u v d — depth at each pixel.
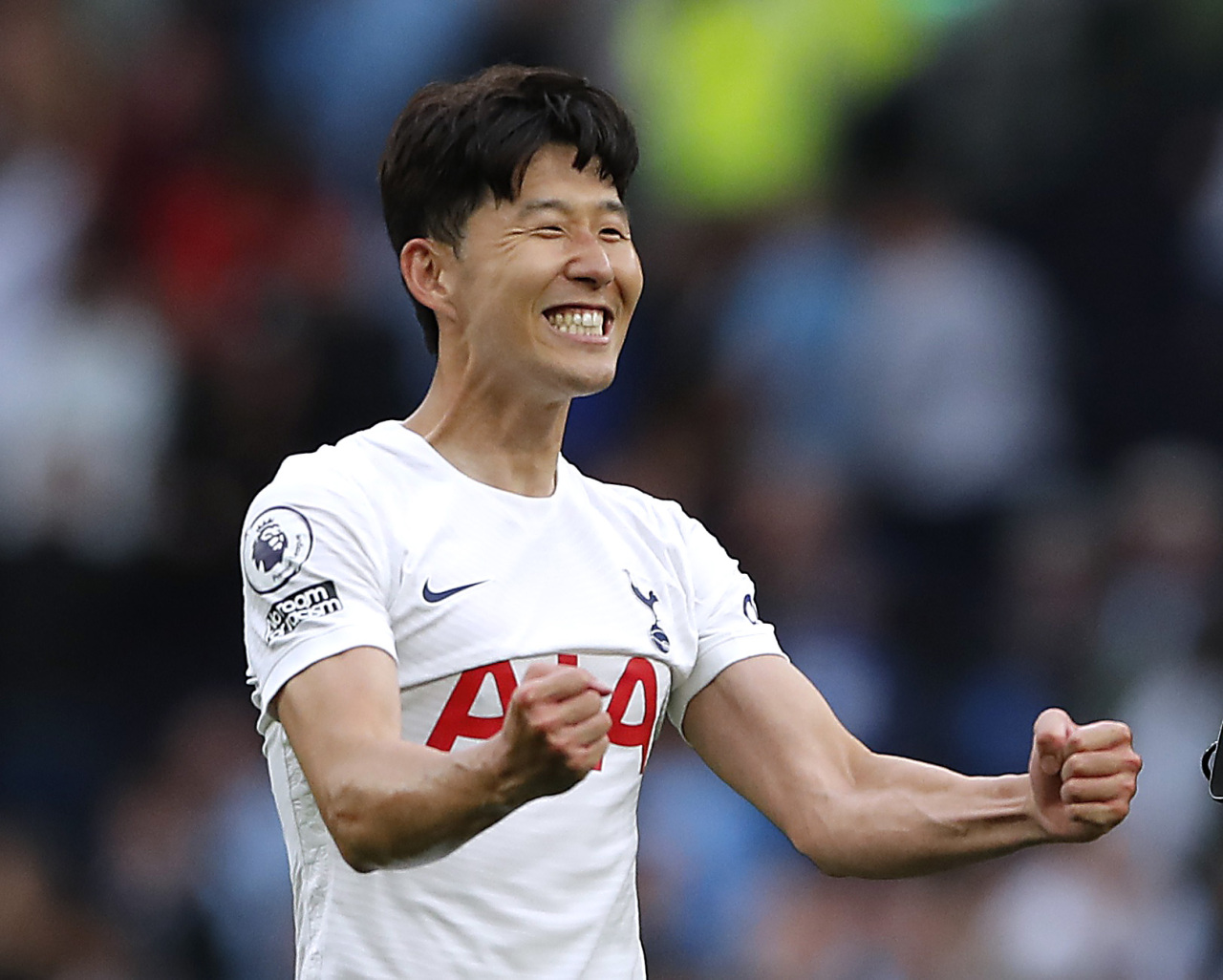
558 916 12.20
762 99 38.00
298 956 12.52
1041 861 29.69
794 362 35.69
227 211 36.47
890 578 33.84
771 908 29.47
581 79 12.86
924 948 29.28
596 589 12.72
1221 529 34.22
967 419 35.12
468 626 12.25
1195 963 29.03
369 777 10.77
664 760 30.27
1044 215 37.34
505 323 12.56
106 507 33.44
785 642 32.69
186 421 33.94
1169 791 30.84
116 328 34.91
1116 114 37.53
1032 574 33.78
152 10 38.41
